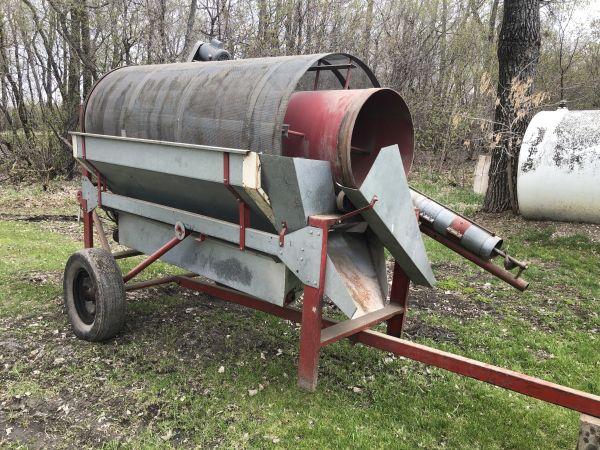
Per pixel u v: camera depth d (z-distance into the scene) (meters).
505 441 3.24
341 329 3.46
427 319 5.36
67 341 4.29
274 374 3.87
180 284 4.96
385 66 15.96
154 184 4.06
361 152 3.95
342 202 3.26
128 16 16.25
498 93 10.72
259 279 3.58
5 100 15.24
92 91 4.64
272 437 3.09
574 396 2.76
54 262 6.80
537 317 5.62
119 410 3.34
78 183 14.52
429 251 8.23
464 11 18.64
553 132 9.34
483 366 3.06
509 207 10.77
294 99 3.61
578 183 8.99
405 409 3.52
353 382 3.86
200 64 3.98
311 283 3.15
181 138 3.66
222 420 3.24
